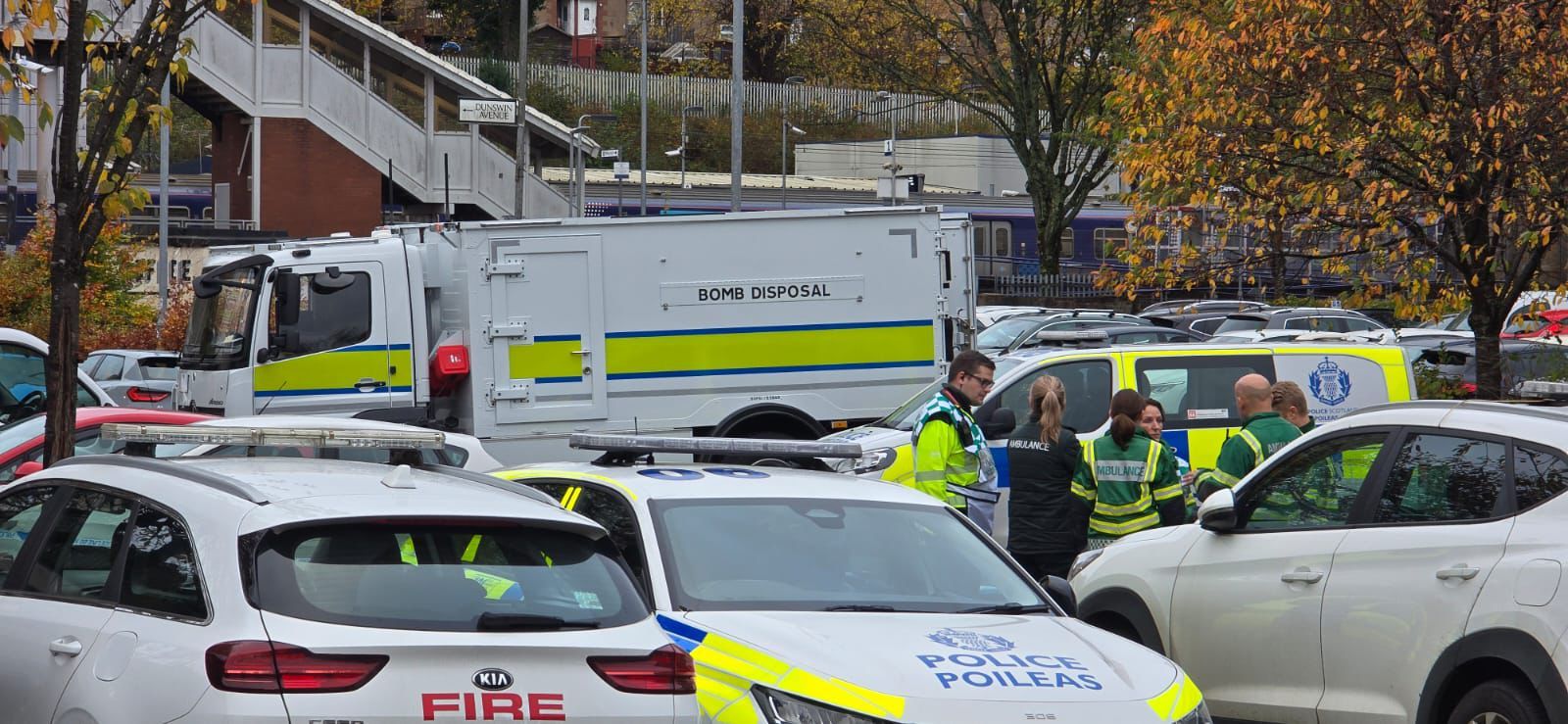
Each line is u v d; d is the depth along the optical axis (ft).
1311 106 172.14
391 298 206.80
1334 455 90.89
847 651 69.92
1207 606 94.48
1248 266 189.06
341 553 58.44
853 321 203.21
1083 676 70.08
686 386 200.95
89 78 121.70
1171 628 97.09
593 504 85.46
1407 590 82.07
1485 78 167.43
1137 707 68.39
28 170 479.00
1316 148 179.42
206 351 211.20
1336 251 183.21
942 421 118.11
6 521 74.28
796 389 202.28
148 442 71.56
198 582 58.08
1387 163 175.52
